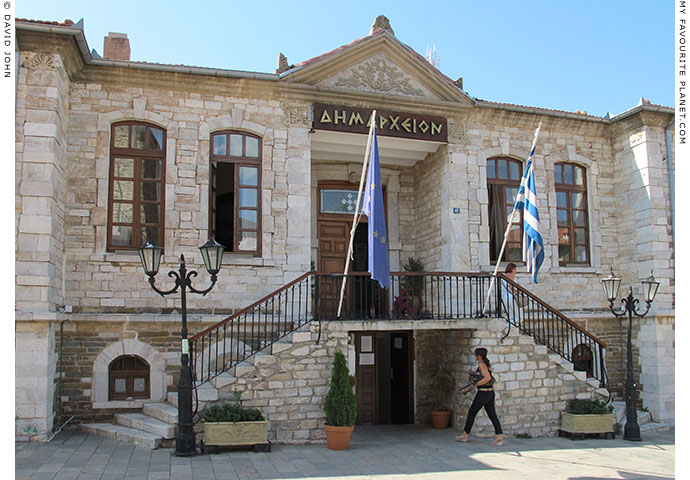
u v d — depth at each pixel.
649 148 12.80
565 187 13.34
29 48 9.20
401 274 10.43
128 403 9.88
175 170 10.66
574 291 12.89
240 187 11.10
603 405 10.60
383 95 11.71
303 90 11.34
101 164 10.28
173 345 10.24
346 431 9.07
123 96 10.55
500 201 12.83
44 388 8.68
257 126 11.16
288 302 10.87
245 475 7.34
